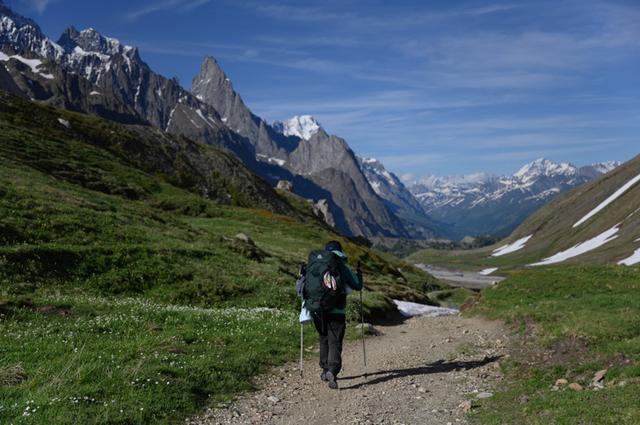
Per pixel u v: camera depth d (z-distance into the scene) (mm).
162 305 20922
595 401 8891
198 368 11648
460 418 9719
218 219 65500
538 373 12133
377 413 10102
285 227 70875
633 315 15172
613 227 193625
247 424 9398
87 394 9203
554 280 28438
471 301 29312
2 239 23562
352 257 66250
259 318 19844
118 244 28406
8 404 8406
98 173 60906
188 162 115125
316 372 13500
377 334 21078
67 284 21891
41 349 11969
